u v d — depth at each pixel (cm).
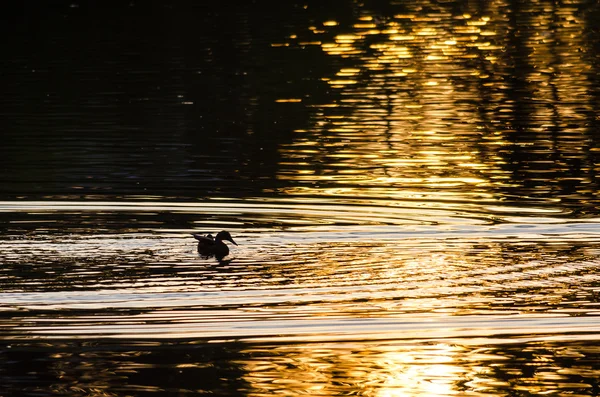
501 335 2378
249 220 3341
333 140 4566
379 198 3588
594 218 3322
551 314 2492
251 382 2150
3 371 2203
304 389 2134
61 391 2123
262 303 2567
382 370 2212
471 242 3086
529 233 3172
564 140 4459
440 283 2714
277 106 5331
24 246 3059
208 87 5822
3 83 5981
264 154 4312
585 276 2759
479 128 4741
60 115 5144
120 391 2112
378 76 6084
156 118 5066
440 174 3934
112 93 5669
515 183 3788
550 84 5725
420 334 2381
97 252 2991
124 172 4016
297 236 3159
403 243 3083
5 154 4338
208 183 3831
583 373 2192
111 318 2470
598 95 5403
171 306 2548
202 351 2298
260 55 6800
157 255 2975
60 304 2564
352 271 2814
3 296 2614
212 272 2806
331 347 2316
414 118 4978
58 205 3538
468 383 2158
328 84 5869
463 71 6194
